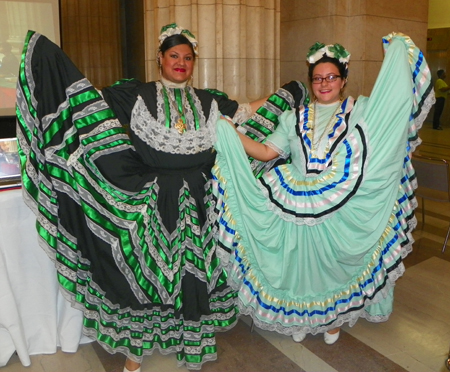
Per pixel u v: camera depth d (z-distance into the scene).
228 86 3.33
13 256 2.10
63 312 2.26
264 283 2.23
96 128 1.93
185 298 2.11
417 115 2.20
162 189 2.03
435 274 3.13
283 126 2.21
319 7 4.26
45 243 2.01
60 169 1.95
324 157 2.08
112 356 2.28
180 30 2.01
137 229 2.00
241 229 2.17
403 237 2.32
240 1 3.22
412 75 2.15
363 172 2.04
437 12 9.59
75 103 1.91
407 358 2.25
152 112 1.99
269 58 3.48
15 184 2.14
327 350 2.33
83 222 2.02
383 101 2.05
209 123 2.06
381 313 2.43
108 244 1.99
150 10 3.45
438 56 9.84
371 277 2.26
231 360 2.25
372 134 2.05
